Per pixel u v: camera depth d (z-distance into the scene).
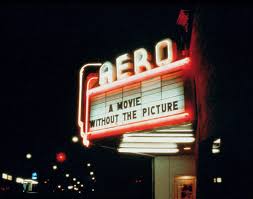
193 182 16.20
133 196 26.98
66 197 31.89
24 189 51.34
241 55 6.80
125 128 11.61
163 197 16.34
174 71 10.38
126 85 11.88
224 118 7.70
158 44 11.05
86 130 13.15
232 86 7.23
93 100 13.18
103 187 32.19
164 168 16.72
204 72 10.20
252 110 6.22
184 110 9.87
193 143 13.59
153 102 10.82
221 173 7.90
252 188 6.29
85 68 13.95
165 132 11.61
